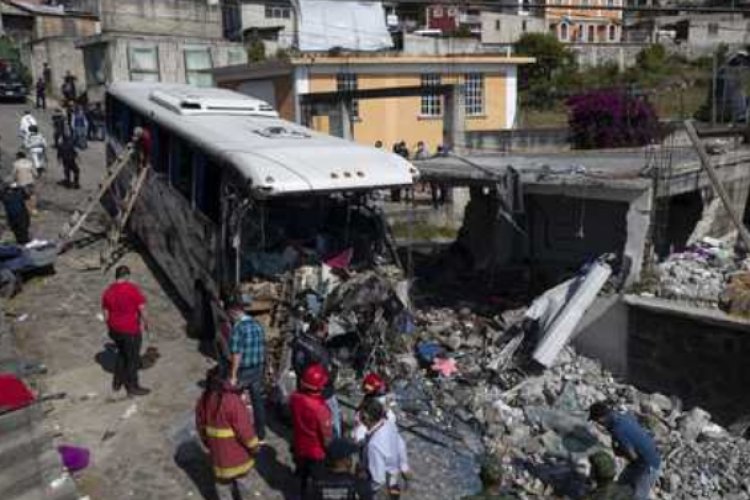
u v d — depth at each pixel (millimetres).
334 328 10508
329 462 7156
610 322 11914
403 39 36062
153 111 14078
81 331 12562
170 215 13664
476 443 9719
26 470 7395
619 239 14922
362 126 28344
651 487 8148
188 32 44219
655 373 11477
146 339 12359
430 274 16641
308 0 34344
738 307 10844
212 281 11266
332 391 8719
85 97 36719
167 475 8688
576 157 16891
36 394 10000
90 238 17203
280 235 11148
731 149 17031
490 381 11406
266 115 14102
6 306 13305
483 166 14586
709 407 10969
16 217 15617
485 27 62281
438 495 8508
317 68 26625
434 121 29859
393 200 17922
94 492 8289
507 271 16188
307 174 10047
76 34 46875
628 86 40688
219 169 11086
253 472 8812
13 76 37125
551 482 8961
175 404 10320
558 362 11875
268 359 10008
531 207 16062
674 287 11891
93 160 26125
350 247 11555
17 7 45719
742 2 60031
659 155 15406
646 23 68562
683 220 15141
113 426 9695
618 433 8070
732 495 9039
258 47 41938
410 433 9906
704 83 39312
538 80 51344
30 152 22266
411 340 11961
